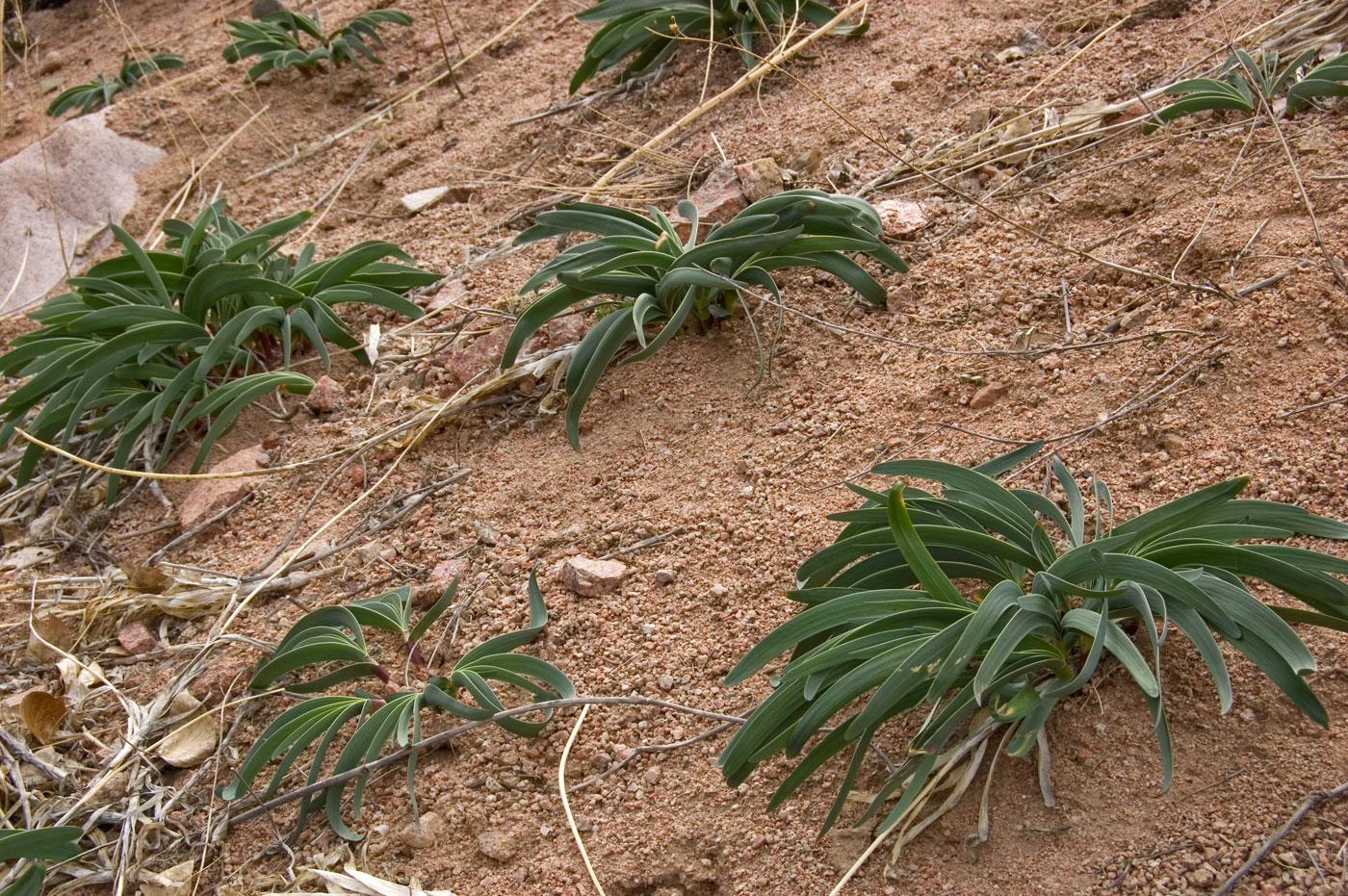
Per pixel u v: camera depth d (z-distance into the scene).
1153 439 2.18
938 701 1.86
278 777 2.11
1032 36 3.35
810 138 3.27
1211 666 1.61
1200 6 3.21
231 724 2.37
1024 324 2.52
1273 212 2.46
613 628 2.27
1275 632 1.61
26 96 5.64
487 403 2.90
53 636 2.64
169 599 2.61
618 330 2.56
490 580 2.45
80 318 3.04
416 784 2.13
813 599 1.90
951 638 1.67
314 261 3.67
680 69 3.88
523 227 3.55
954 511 1.94
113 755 2.36
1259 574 1.70
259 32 4.71
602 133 3.78
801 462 2.44
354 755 2.08
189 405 3.18
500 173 3.81
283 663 2.24
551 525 2.53
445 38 4.71
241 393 2.94
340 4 5.20
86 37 6.23
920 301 2.67
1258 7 3.08
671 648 2.20
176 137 4.62
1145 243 2.55
